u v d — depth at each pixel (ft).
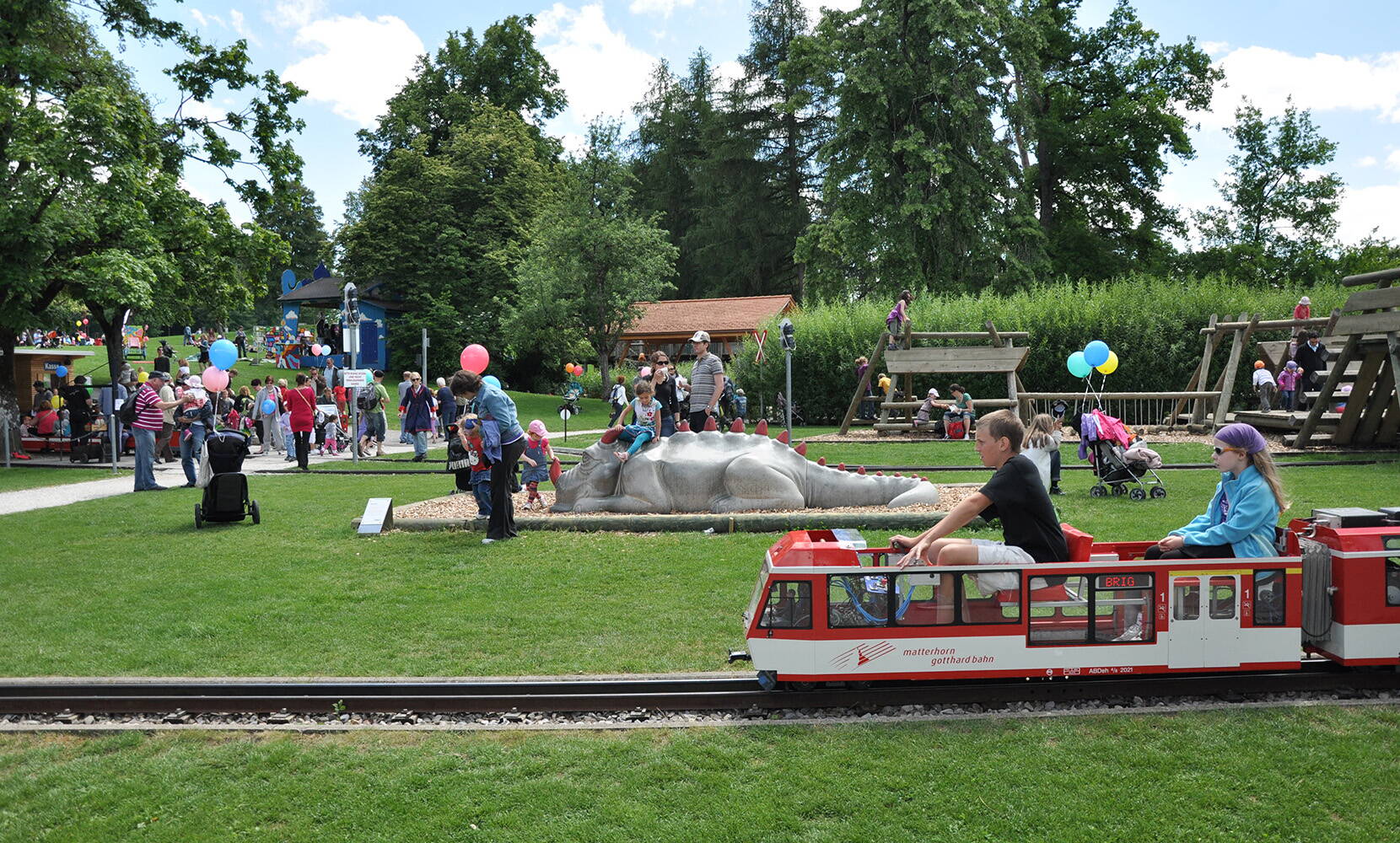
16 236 73.20
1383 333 56.65
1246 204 173.58
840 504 40.55
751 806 15.28
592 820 15.01
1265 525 19.53
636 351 170.50
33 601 29.14
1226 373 71.41
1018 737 17.71
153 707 20.21
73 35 86.53
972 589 18.93
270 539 38.70
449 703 19.90
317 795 16.07
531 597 28.78
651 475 40.42
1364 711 18.54
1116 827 14.49
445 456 76.84
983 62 124.57
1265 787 15.58
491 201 167.02
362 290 169.48
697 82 249.55
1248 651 18.97
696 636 24.50
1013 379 75.05
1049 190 158.61
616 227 147.74
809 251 140.05
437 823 15.03
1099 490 45.03
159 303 87.86
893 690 19.26
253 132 91.50
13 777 17.06
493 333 164.25
